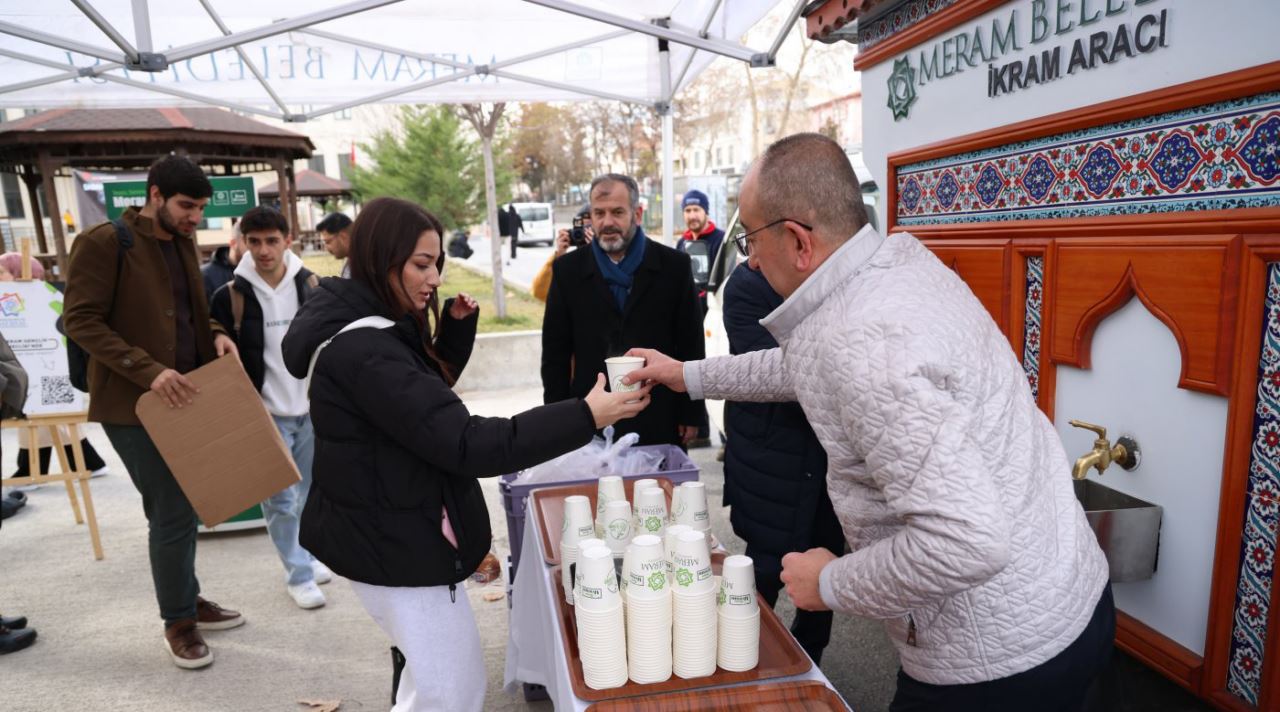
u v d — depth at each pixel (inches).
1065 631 49.6
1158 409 62.2
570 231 206.7
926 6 86.4
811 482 87.5
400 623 72.0
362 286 69.1
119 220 112.6
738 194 58.1
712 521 169.8
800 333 53.4
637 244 120.8
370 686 113.2
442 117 775.7
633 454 103.2
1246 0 51.1
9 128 338.3
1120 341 65.4
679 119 962.1
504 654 120.0
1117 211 63.9
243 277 139.8
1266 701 54.1
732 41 156.9
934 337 46.3
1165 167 59.0
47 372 157.9
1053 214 71.0
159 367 106.2
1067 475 54.1
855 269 52.6
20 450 206.7
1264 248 51.2
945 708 52.1
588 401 66.6
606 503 72.1
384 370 64.9
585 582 53.3
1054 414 73.6
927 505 43.4
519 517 97.1
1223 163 54.3
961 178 84.1
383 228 67.4
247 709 107.7
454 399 65.9
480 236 1449.3
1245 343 53.3
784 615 125.5
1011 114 74.8
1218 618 57.2
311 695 110.8
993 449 47.8
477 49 192.5
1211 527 58.5
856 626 124.8
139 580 150.6
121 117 351.6
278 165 400.5
